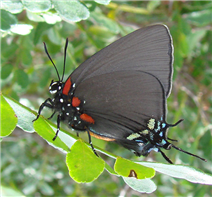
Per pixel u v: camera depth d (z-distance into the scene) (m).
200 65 0.17
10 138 0.16
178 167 0.10
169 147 0.12
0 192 0.10
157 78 0.12
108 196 0.18
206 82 0.17
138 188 0.10
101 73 0.12
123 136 0.12
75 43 0.16
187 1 0.16
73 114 0.12
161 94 0.12
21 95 0.16
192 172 0.10
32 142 0.17
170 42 0.11
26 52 0.13
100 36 0.15
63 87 0.12
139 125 0.12
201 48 0.17
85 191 0.18
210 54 0.17
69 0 0.11
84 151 0.10
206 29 0.16
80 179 0.10
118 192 0.18
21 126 0.10
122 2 0.17
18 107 0.10
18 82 0.13
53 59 0.15
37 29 0.13
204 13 0.15
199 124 0.15
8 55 0.13
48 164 0.17
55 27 0.14
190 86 0.17
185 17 0.15
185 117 0.16
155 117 0.12
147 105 0.12
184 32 0.15
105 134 0.12
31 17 0.12
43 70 0.15
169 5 0.16
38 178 0.16
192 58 0.17
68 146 0.10
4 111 0.10
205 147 0.15
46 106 0.12
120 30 0.15
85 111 0.12
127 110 0.12
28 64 0.13
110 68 0.12
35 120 0.10
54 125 0.10
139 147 0.12
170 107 0.16
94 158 0.10
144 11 0.15
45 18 0.11
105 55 0.11
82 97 0.12
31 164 0.17
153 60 0.12
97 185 0.18
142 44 0.11
